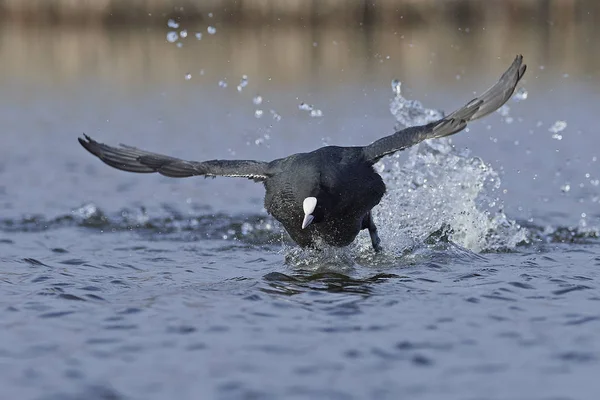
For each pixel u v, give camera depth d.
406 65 35.22
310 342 8.74
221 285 11.32
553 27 41.66
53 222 15.88
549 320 9.42
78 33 44.06
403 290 10.86
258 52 39.09
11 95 31.86
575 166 20.28
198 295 10.70
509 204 17.08
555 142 22.75
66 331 9.15
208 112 28.16
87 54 40.38
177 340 8.84
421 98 28.75
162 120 27.06
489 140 23.11
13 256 13.20
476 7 40.94
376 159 11.85
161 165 11.84
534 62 35.34
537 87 31.30
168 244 14.35
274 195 11.80
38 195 18.14
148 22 43.53
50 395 7.43
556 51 37.56
